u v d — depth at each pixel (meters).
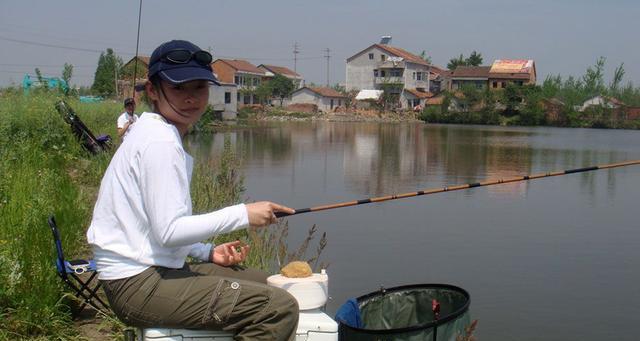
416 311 4.45
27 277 4.36
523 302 7.06
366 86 81.56
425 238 9.98
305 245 6.09
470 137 40.28
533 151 29.06
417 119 73.62
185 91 2.82
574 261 8.90
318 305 3.01
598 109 67.50
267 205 2.87
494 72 76.25
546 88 72.44
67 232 5.71
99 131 16.62
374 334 3.66
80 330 4.29
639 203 14.28
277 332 2.72
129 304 2.69
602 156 26.78
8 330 4.05
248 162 21.27
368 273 7.89
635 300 7.21
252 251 6.04
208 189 8.58
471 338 3.78
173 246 2.65
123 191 2.68
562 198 14.84
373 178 17.77
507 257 9.03
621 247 9.85
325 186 15.81
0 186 7.07
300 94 76.44
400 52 82.19
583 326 6.38
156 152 2.62
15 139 11.05
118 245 2.69
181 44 2.83
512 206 13.50
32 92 16.78
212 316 2.68
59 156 11.13
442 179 17.95
